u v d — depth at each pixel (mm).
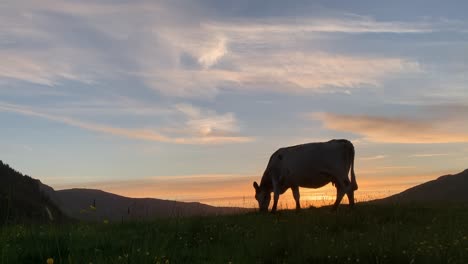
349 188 18797
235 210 19766
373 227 13359
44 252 9469
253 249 10648
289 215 17484
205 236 12523
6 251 9164
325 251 10156
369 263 9383
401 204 18516
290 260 9758
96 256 9062
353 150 19281
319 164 19188
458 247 10211
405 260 9352
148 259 8797
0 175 65812
